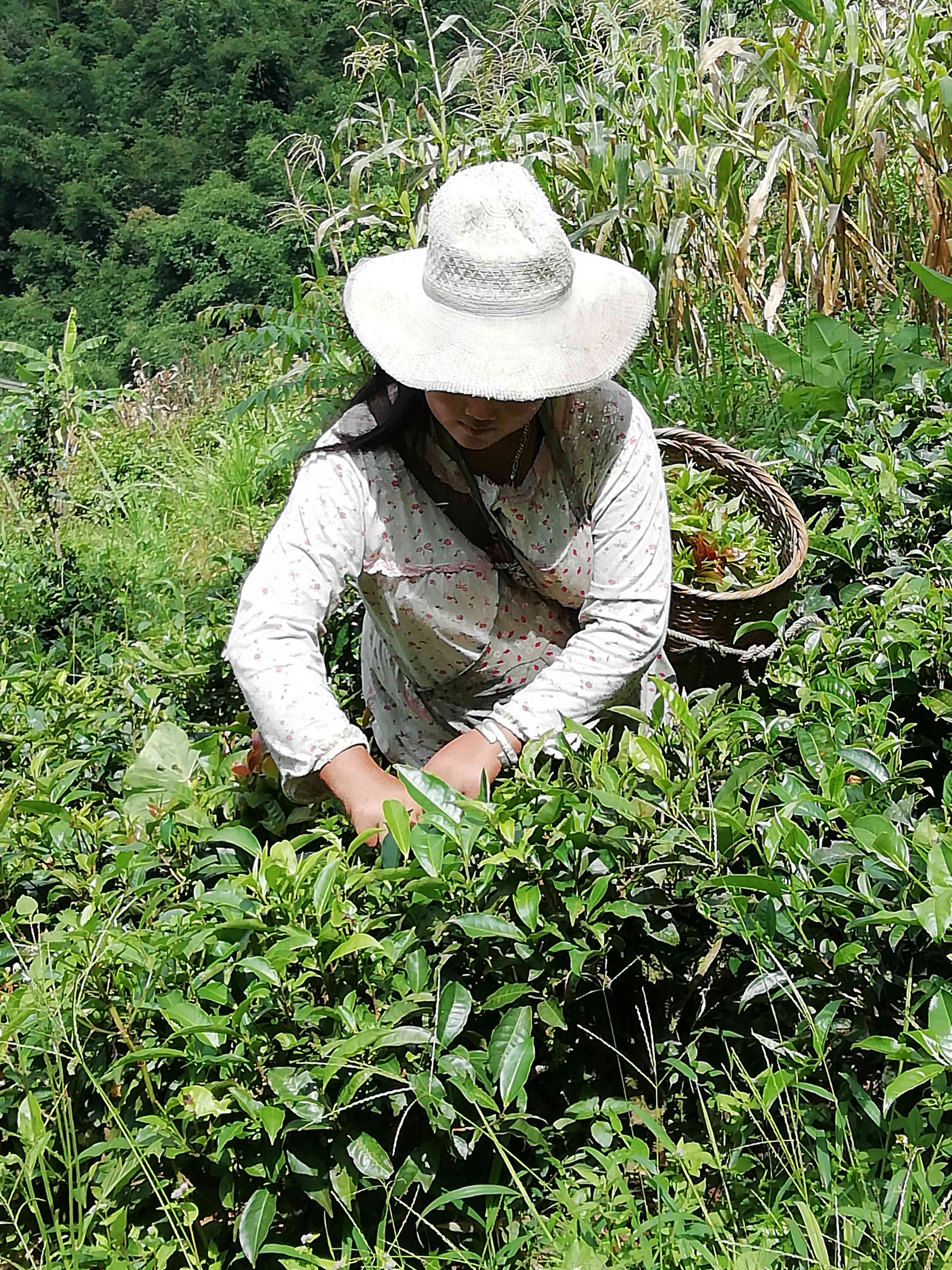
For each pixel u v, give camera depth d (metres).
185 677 3.73
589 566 2.65
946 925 1.90
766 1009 2.31
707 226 5.28
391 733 3.07
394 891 2.27
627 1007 2.49
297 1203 2.22
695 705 2.85
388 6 5.89
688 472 3.81
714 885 2.18
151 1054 2.08
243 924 2.16
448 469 2.52
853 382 4.66
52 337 48.53
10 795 2.68
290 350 6.06
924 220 5.79
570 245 2.49
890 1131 2.00
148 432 9.47
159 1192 2.07
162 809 2.83
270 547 2.53
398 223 5.60
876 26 5.56
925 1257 1.81
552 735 2.51
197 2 58.31
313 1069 2.06
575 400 2.50
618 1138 2.31
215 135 55.72
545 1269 2.03
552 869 2.26
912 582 3.10
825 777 2.42
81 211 55.38
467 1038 2.24
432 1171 2.12
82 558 6.47
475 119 5.60
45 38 68.62
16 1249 2.17
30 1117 2.12
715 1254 1.93
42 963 2.27
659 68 5.39
